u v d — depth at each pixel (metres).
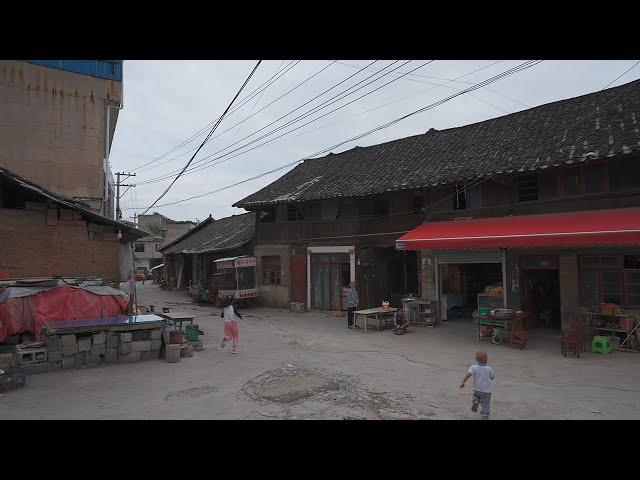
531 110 18.98
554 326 15.85
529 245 12.60
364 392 8.77
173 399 8.36
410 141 23.42
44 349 10.35
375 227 20.64
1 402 8.15
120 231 16.20
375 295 21.83
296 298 23.80
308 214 24.08
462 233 15.03
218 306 25.23
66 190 19.22
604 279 13.49
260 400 8.29
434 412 7.61
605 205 13.66
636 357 11.46
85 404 8.05
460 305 18.98
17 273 13.54
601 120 15.13
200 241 36.44
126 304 13.19
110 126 25.22
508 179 15.29
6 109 18.39
